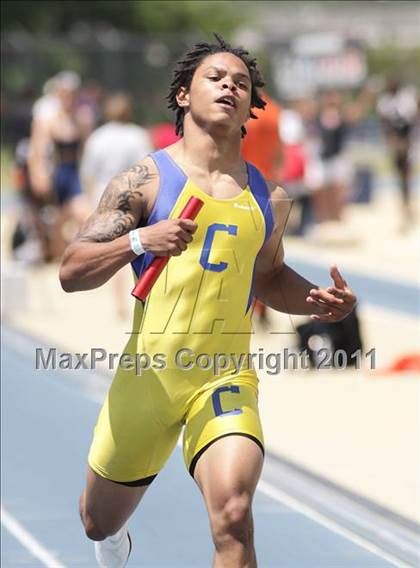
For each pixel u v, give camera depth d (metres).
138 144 30.52
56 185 38.75
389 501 17.19
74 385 25.59
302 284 11.89
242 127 11.65
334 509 17.08
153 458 11.55
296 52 73.94
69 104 38.34
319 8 139.25
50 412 23.41
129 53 84.00
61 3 101.69
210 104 11.19
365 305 35.81
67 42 86.62
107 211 11.15
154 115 82.19
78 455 20.44
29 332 30.84
